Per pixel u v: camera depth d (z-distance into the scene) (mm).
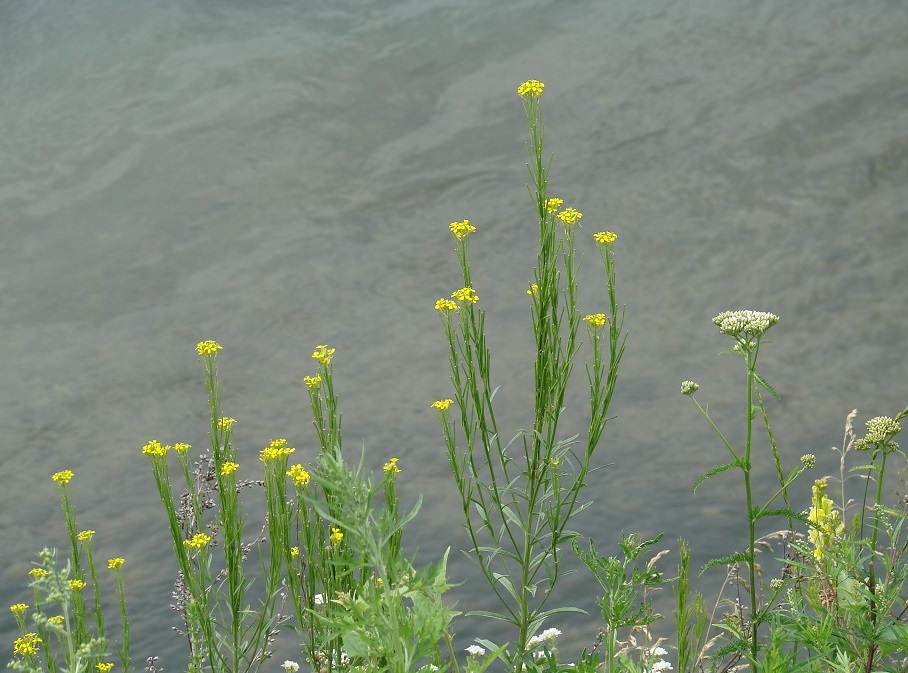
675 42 8766
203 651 3697
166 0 10156
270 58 9211
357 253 7305
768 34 8688
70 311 7211
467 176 7793
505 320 6586
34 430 6281
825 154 7477
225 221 7746
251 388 6367
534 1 9500
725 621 3682
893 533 3512
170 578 5105
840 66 8219
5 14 10266
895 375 5762
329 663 3629
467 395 3688
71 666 3385
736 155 7566
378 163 8047
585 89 8398
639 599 4586
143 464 5965
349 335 6656
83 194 8188
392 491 3482
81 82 9266
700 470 5332
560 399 3674
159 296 7219
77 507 5695
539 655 3705
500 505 3691
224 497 3664
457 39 9156
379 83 8820
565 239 3680
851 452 5277
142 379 6562
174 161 8320
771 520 4926
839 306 6301
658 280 6711
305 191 7891
